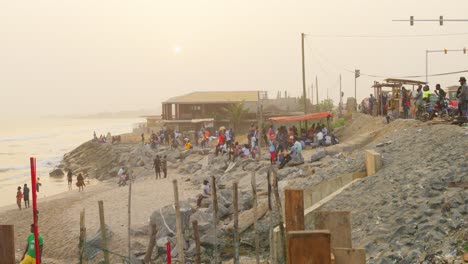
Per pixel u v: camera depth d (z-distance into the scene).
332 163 25.06
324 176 19.44
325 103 76.00
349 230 4.96
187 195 31.27
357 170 18.08
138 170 47.16
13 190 52.12
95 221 26.38
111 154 62.50
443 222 10.61
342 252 3.81
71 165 70.38
